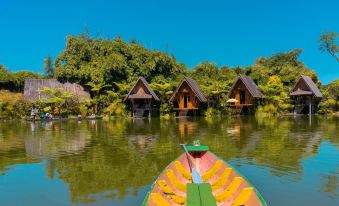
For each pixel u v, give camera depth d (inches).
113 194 372.8
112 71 1785.2
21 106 1542.8
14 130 1029.8
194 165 448.8
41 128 1091.3
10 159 565.6
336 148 634.8
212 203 253.3
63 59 1815.9
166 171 357.7
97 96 1721.2
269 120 1328.7
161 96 1684.3
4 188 399.5
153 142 743.7
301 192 373.1
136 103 1631.4
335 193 368.2
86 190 387.9
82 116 1562.5
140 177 443.5
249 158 549.3
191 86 1612.9
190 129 1007.6
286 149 629.3
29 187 402.3
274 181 414.9
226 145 682.8
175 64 2074.3
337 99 1752.0
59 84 1748.3
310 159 537.0
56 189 393.4
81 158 569.9
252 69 2033.7
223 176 365.7
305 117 1493.6
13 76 1950.1
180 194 337.1
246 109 1711.4
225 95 1705.2
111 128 1071.6
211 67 2135.8
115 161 544.1
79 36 1887.3
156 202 267.6
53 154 608.1
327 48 1948.8
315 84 1851.6
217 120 1370.6
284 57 2422.5
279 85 1739.7
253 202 269.4
